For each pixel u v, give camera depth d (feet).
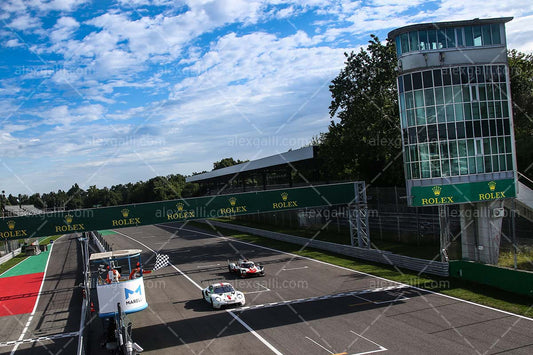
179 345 51.44
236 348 48.83
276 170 210.38
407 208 125.08
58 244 203.51
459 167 80.33
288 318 59.36
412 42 82.33
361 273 87.10
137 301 53.31
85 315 58.85
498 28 83.30
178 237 190.60
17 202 407.23
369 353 44.45
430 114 80.89
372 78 142.41
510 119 83.35
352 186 109.40
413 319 55.21
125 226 91.20
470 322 52.49
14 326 67.77
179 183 363.56
